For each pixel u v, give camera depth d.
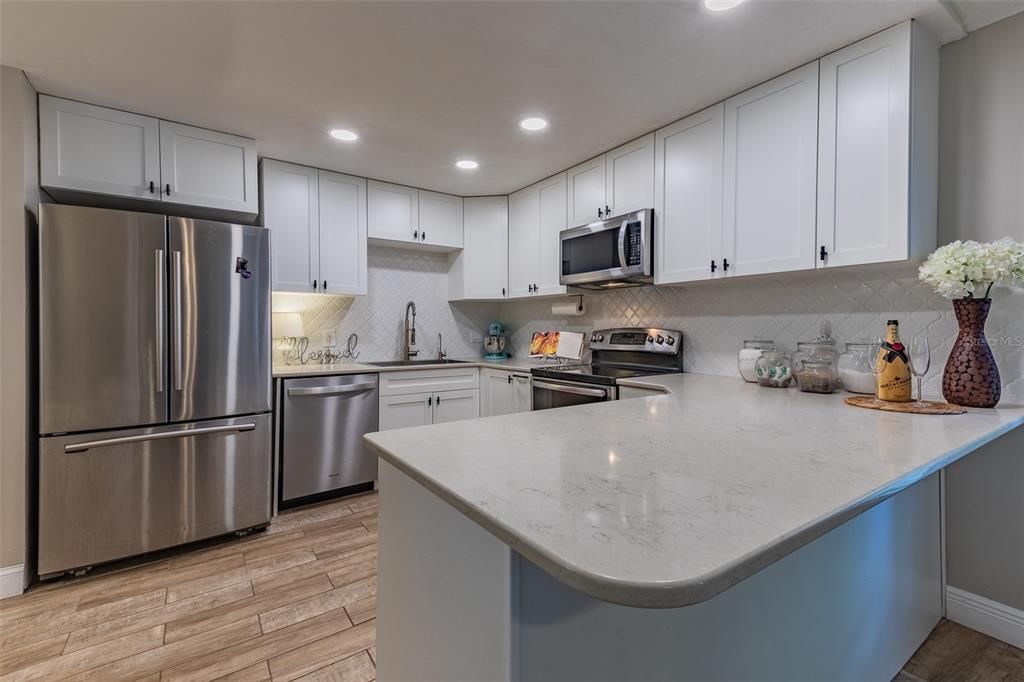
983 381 1.56
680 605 0.51
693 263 2.43
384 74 2.03
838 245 1.86
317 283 3.21
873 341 2.06
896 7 1.60
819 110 1.91
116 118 2.33
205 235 2.43
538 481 0.85
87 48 1.82
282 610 1.91
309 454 2.98
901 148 1.68
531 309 4.22
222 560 2.32
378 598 1.24
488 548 0.80
